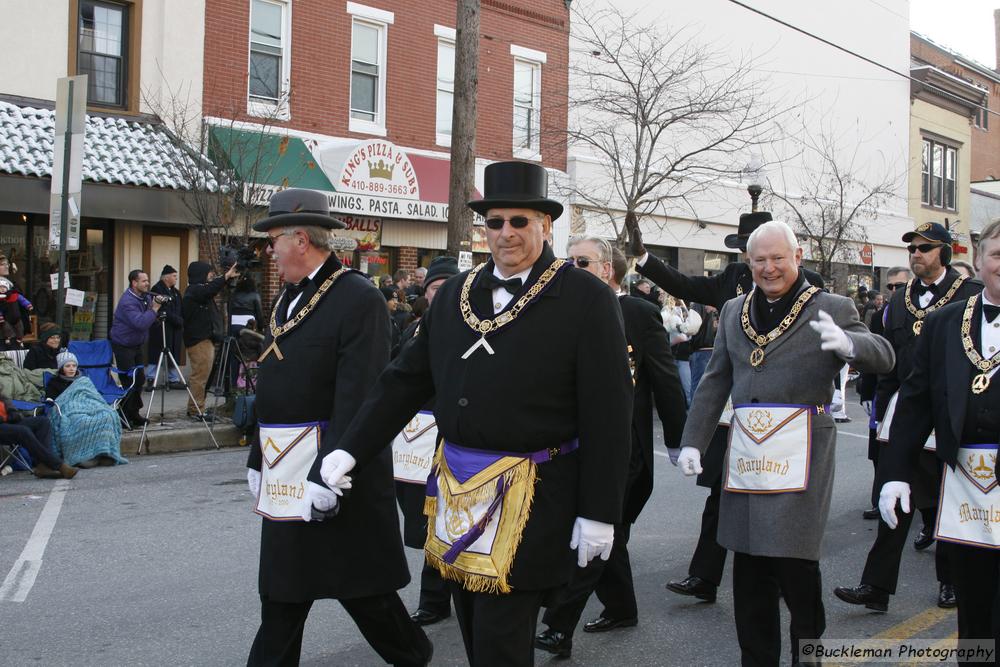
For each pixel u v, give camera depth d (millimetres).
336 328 3725
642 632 5039
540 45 19000
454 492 3152
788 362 4020
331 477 3289
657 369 4969
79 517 7344
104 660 4566
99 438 9352
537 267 3227
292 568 3643
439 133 17812
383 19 16719
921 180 30484
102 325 13898
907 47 29219
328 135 16078
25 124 12852
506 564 3020
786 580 3975
